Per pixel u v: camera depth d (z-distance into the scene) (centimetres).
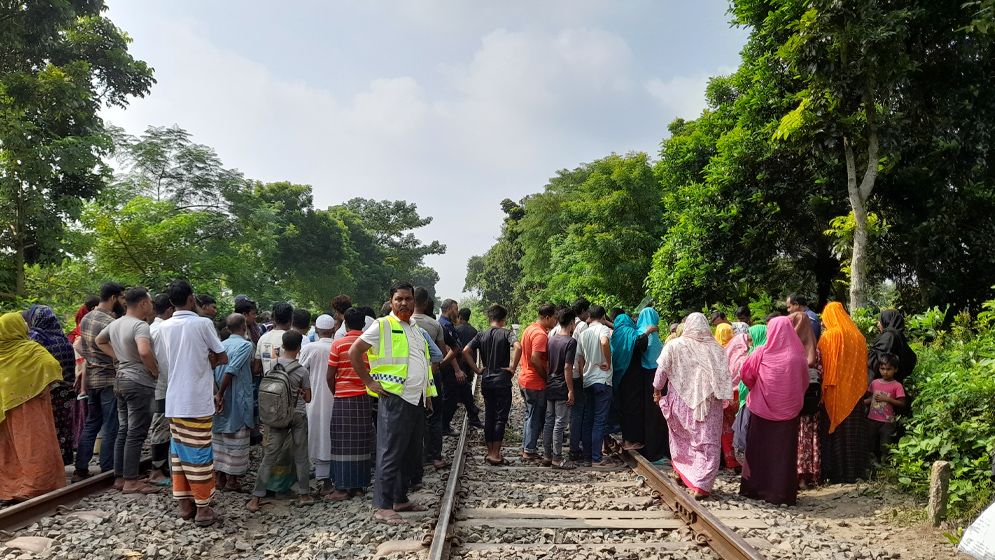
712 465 695
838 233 1318
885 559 511
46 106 1708
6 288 1638
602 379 861
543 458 885
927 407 708
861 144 1224
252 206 3847
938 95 1356
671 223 2214
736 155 1638
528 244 3647
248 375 739
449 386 1012
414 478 708
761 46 1694
